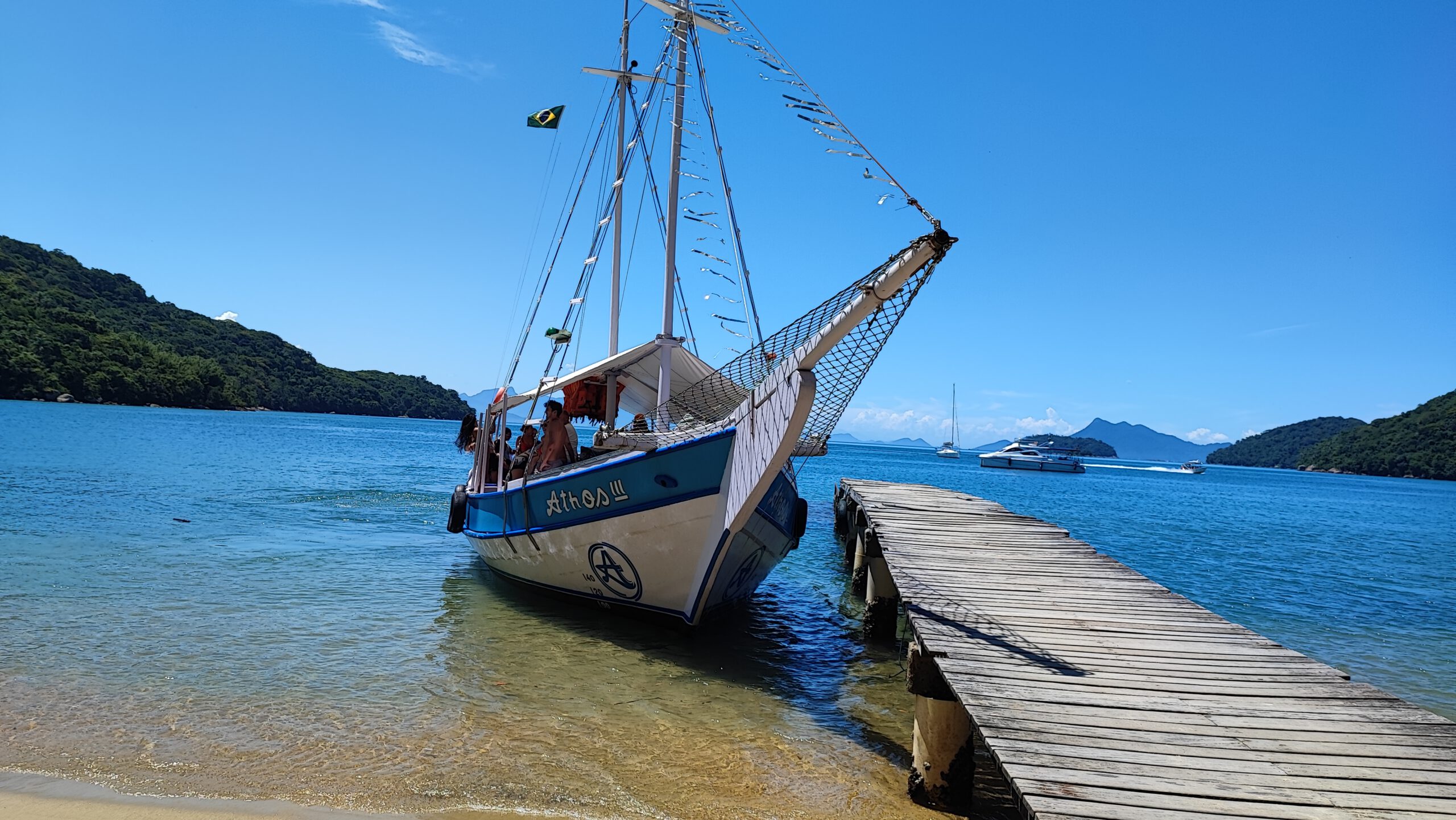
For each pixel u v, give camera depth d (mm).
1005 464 105625
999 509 17516
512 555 13094
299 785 6293
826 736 8109
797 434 8430
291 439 69188
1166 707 5723
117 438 50406
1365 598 18219
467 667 9570
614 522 10789
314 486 30938
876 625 12797
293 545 17438
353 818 5844
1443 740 5230
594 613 12328
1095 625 7840
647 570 10781
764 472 8938
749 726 8258
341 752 6973
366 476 37875
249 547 16719
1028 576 10102
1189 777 4645
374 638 10609
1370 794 4469
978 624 7781
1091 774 4660
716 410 11359
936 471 90250
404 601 12820
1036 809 4254
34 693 7895
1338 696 6000
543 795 6375
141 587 12508
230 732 7262
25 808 5688
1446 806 4328
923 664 6645
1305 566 23672
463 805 6125
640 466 10406
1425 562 25922
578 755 7219
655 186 14219
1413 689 11023
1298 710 5711
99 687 8180
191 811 5797
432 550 17875
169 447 45906
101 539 16438
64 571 13227
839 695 9609
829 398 8812
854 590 16797
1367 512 56250
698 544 10125
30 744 6758
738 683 9617
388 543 18594
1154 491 73312
